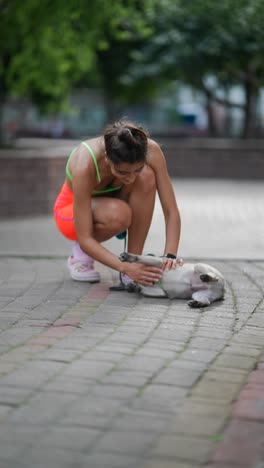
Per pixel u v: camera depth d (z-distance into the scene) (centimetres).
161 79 1683
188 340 392
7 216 916
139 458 261
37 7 1085
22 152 998
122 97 2044
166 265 473
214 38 1488
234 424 289
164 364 353
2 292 495
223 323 426
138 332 404
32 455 262
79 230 480
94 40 1256
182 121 3559
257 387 327
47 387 322
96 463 257
